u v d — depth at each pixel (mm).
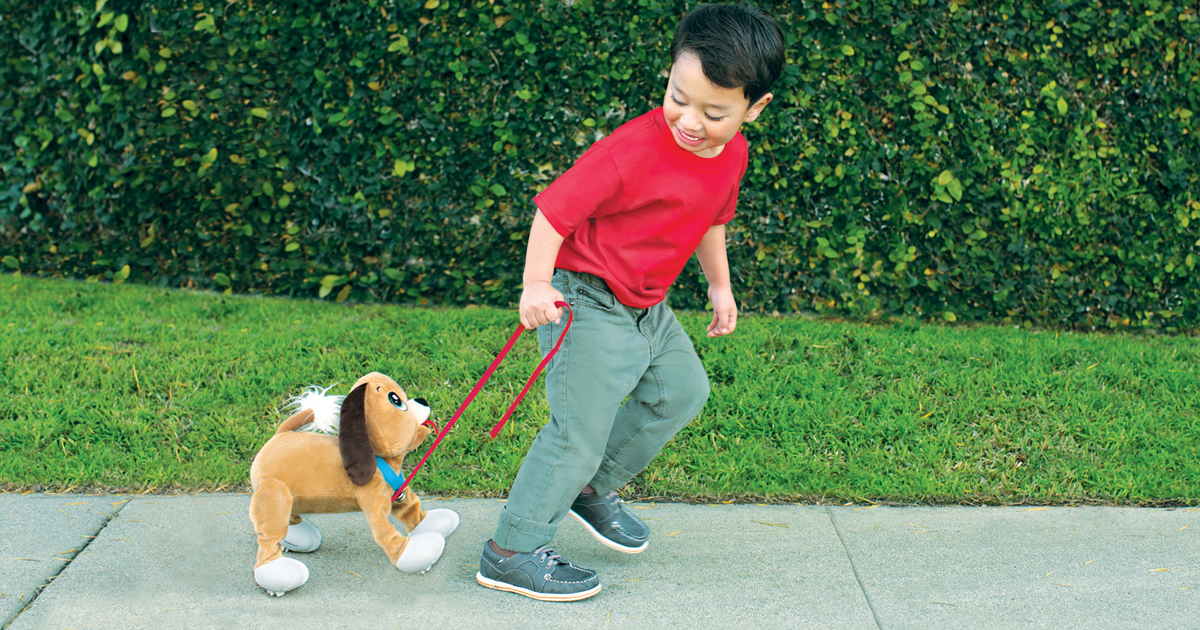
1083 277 5105
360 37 4793
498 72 4871
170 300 4902
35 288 5020
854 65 4812
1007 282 5055
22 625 2203
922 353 4316
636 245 2283
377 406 2387
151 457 3201
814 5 4723
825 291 5125
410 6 4738
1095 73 4910
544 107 4871
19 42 5090
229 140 4957
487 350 4238
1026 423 3658
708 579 2543
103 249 5270
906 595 2473
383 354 4125
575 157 4949
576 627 2277
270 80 4902
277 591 2357
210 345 4137
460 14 4742
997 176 4922
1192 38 4852
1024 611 2398
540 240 2170
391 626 2256
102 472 3084
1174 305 5148
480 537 2766
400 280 5059
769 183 4969
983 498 3129
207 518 2828
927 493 3127
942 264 5051
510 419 3566
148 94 4922
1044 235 4984
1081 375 4102
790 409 3701
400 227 5047
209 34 4828
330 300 5168
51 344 4086
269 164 4957
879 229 5035
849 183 4926
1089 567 2639
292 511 2445
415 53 4832
